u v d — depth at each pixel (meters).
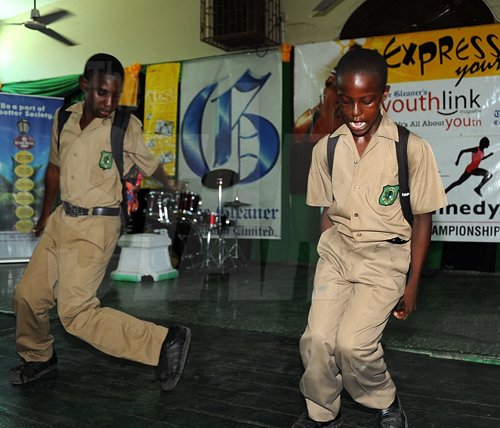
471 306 4.03
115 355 2.21
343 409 2.12
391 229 1.67
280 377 2.50
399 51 5.82
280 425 2.00
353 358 1.59
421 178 1.65
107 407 2.15
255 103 6.23
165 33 7.42
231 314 3.52
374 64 1.55
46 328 2.35
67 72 8.03
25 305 2.21
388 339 3.09
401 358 2.77
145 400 2.23
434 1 6.09
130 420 2.04
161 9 7.43
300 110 6.15
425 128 5.76
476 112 5.59
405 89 5.81
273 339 3.08
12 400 2.21
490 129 5.55
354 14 6.42
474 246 5.71
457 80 5.63
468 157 5.62
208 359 2.75
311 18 6.62
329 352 1.67
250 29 6.38
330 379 1.72
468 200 5.63
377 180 1.65
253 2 6.35
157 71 6.51
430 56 5.71
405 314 1.77
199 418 2.06
